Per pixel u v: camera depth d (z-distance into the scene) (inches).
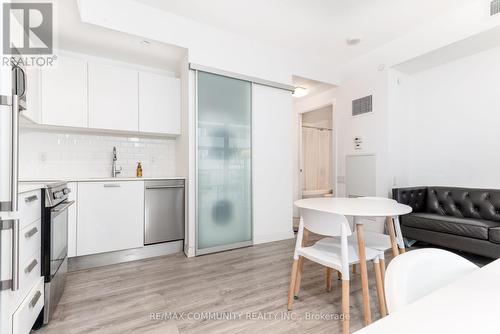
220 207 117.6
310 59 147.3
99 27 93.3
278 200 135.3
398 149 136.8
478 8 98.4
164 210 111.3
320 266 99.1
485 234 90.7
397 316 17.3
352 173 152.0
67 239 83.4
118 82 110.7
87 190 95.3
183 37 108.4
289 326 60.1
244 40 124.4
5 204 40.0
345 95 157.2
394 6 101.2
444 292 20.6
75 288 79.3
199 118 112.3
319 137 235.6
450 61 125.8
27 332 50.0
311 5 99.8
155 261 104.1
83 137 116.3
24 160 104.1
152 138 132.3
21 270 48.9
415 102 141.6
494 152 112.0
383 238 75.2
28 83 82.8
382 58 135.3
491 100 112.9
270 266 98.3
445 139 128.9
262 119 130.5
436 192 124.9
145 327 59.6
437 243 105.3
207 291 77.6
